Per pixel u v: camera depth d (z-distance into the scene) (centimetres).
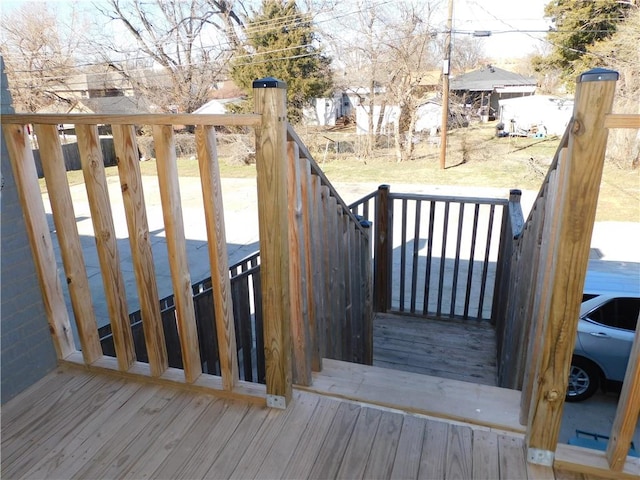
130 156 145
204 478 126
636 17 1189
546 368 118
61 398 162
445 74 1384
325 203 187
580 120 98
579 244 106
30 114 149
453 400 153
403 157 1612
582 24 1354
